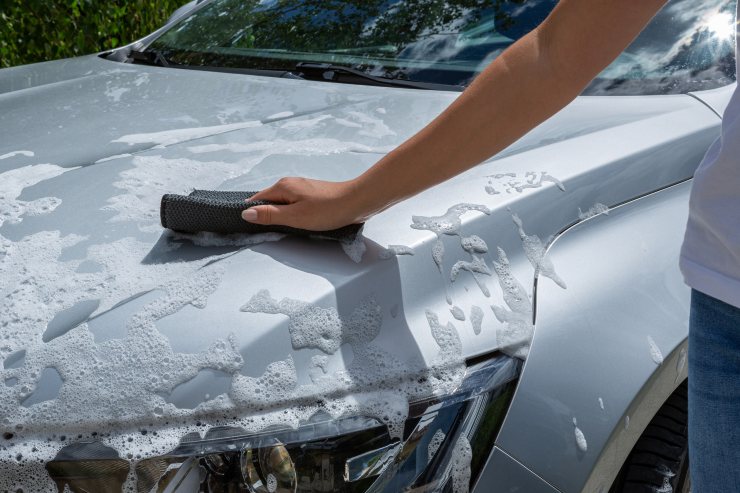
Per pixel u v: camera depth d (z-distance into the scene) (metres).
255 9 2.53
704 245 1.04
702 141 1.75
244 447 1.06
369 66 2.11
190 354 1.08
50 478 1.03
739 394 1.03
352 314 1.16
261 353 1.09
